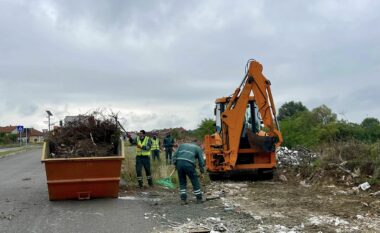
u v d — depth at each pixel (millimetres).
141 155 13641
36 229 8250
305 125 27859
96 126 12117
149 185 13836
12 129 113000
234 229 7902
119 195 12164
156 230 8000
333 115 28688
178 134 30422
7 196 12242
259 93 14609
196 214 9398
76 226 8438
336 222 8133
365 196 10781
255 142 14602
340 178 12758
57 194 11172
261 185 13680
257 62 14602
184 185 11148
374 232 7426
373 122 25625
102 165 10977
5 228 8336
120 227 8289
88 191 11281
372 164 12492
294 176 14938
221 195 11852
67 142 11773
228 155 14430
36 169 21172
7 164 25203
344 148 14039
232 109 14445
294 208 9680
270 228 7891
